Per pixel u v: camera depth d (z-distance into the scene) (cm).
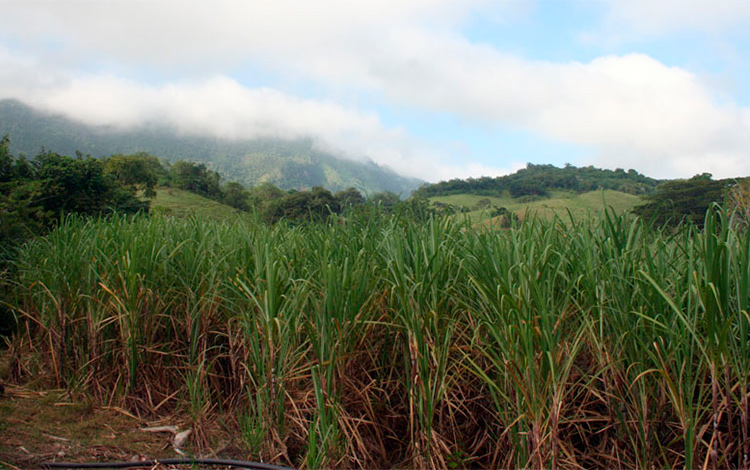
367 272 383
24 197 1434
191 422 398
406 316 349
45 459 338
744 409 276
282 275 396
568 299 326
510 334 305
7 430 373
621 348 333
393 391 404
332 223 451
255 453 354
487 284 336
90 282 480
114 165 4944
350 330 369
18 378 507
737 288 276
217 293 451
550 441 304
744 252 278
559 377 306
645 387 321
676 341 303
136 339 452
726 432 334
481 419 394
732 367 291
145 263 465
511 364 304
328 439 345
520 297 301
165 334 498
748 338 293
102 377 463
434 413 379
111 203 1670
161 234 530
